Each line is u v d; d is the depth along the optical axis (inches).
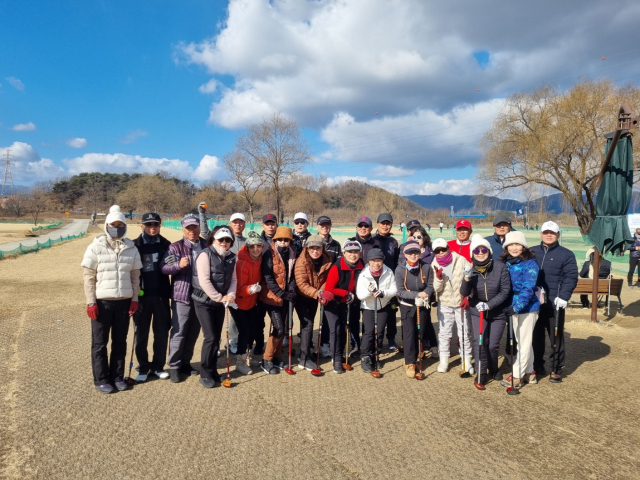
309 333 202.4
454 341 257.1
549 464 124.0
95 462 123.3
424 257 232.4
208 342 178.4
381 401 167.5
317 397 171.2
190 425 145.8
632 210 828.6
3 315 304.2
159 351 189.9
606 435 140.9
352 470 120.6
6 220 2561.5
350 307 224.7
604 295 349.4
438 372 202.5
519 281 178.7
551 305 189.2
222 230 176.9
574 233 1306.6
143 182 3454.7
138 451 129.3
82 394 170.6
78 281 469.4
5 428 142.6
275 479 116.1
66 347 231.6
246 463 123.4
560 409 160.7
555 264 188.4
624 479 117.0
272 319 196.2
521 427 146.5
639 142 753.0
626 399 168.9
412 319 194.4
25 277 492.4
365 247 232.1
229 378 182.9
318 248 193.2
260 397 170.6
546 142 810.8
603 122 778.8
